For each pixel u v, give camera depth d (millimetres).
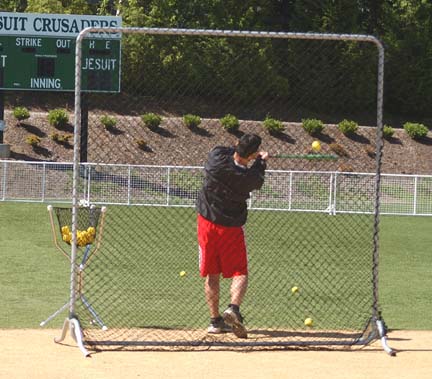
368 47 107250
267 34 21375
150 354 20812
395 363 20375
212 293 23281
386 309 30359
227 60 94375
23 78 71938
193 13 101375
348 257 42969
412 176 64312
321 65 99438
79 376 18594
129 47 92312
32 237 48094
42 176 65875
